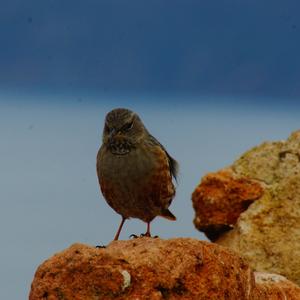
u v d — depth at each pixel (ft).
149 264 32.27
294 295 39.24
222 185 55.42
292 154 54.29
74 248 32.71
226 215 55.16
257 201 53.11
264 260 50.90
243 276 34.91
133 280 32.04
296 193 52.49
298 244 50.88
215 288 33.09
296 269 50.34
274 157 54.95
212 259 33.55
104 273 31.89
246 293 35.04
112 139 46.55
